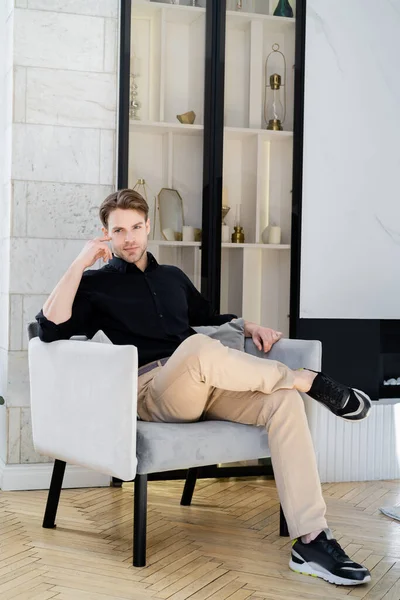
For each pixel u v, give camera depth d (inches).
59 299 105.4
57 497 113.3
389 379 165.8
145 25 145.2
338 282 158.4
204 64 149.3
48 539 108.0
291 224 155.1
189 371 99.8
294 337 153.9
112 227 113.3
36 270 138.2
